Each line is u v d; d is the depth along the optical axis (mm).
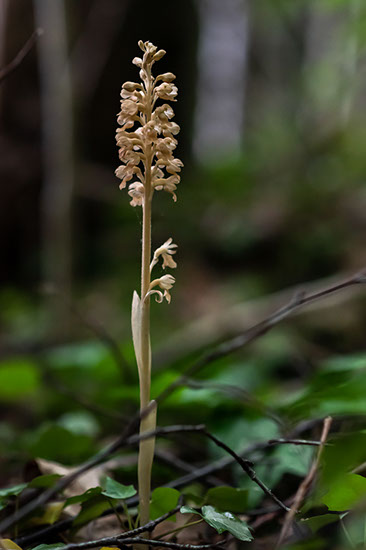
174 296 8984
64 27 6465
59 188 6891
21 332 7738
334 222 9531
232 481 2537
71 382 4613
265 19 14578
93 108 10258
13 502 2115
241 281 9188
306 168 12766
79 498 1756
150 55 1684
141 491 1699
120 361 3490
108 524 2062
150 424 1687
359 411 2574
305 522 1655
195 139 13781
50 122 6750
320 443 1632
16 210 9836
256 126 17703
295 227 9688
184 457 3049
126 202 10844
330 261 8938
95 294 9336
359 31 7371
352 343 6297
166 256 1711
